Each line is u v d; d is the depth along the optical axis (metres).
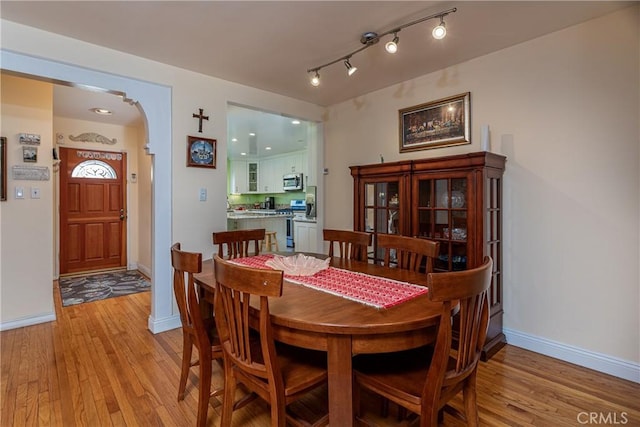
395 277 1.88
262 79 3.21
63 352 2.48
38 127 3.09
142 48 2.57
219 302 1.50
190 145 3.01
